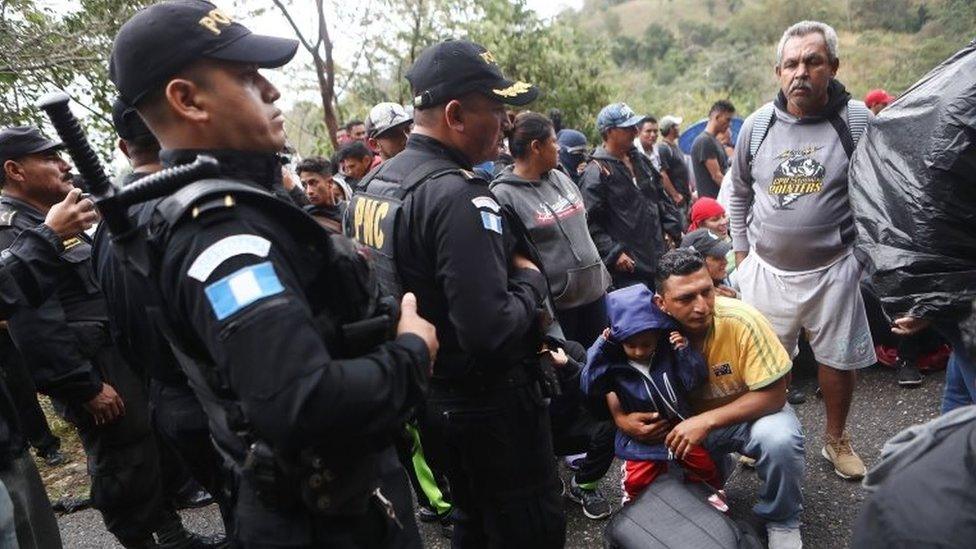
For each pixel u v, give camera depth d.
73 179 2.87
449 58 1.90
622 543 2.26
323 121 10.06
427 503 2.98
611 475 3.34
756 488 3.01
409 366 1.28
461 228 1.73
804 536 2.66
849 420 3.48
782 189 2.87
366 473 1.32
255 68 1.34
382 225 1.86
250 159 1.34
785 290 2.94
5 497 1.63
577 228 3.35
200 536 2.98
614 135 4.27
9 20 4.57
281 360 1.09
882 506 0.99
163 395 2.13
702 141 6.89
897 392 3.66
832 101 2.77
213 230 1.15
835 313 2.86
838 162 2.75
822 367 2.96
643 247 4.24
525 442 1.98
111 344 2.65
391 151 3.90
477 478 2.00
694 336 2.46
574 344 2.74
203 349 1.25
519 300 1.81
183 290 1.16
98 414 2.56
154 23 1.25
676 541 2.16
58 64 4.69
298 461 1.23
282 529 1.30
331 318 1.27
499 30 10.54
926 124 2.05
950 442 0.99
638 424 2.47
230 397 1.25
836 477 2.99
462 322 1.73
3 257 2.11
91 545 3.26
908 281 2.13
